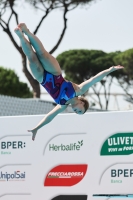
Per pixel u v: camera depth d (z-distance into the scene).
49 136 27.58
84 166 26.72
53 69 18.81
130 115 25.97
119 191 25.86
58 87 19.16
